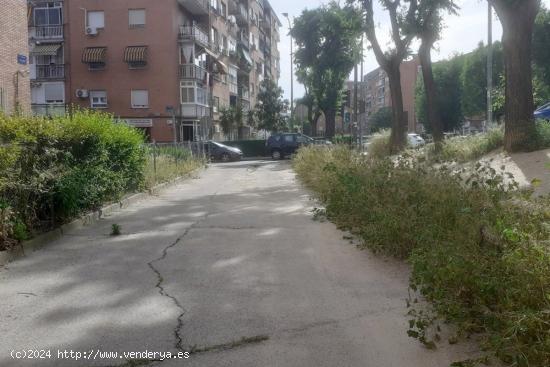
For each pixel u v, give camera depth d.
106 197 11.68
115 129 12.34
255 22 69.69
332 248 7.95
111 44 40.94
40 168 8.71
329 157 16.98
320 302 5.58
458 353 4.25
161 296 5.79
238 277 6.49
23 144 8.30
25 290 6.02
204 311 5.34
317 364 4.20
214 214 11.34
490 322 4.15
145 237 8.87
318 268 6.86
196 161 26.34
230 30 55.59
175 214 11.38
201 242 8.47
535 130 14.83
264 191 16.00
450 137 21.00
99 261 7.27
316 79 47.59
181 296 5.79
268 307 5.44
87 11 41.03
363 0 25.70
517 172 12.77
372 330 4.83
